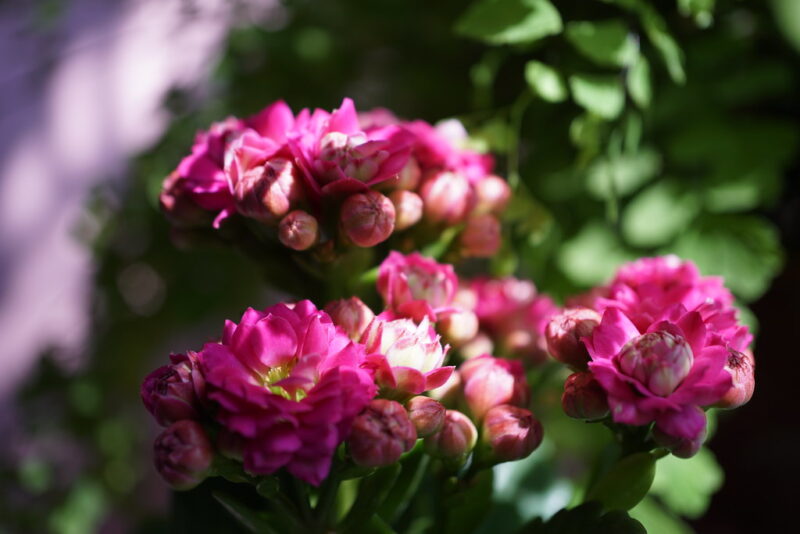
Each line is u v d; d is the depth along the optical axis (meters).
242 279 0.34
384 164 0.18
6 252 0.52
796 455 0.28
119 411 0.39
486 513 0.18
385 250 0.19
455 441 0.17
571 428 0.28
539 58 0.25
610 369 0.16
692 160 0.25
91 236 0.38
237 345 0.16
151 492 0.42
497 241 0.20
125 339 0.38
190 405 0.16
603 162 0.25
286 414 0.15
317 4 0.31
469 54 0.29
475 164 0.20
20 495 0.37
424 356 0.17
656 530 0.23
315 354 0.16
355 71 0.31
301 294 0.20
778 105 0.26
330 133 0.18
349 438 0.16
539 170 0.26
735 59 0.25
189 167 0.19
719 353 0.16
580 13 0.24
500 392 0.18
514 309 0.21
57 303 0.52
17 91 0.49
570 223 0.26
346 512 0.18
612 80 0.22
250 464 0.15
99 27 0.46
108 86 0.48
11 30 0.45
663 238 0.25
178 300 0.35
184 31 0.35
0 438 0.51
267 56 0.32
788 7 0.23
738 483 0.29
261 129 0.18
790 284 0.27
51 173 0.51
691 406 0.16
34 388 0.38
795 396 0.28
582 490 0.19
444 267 0.18
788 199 0.27
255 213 0.18
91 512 0.38
